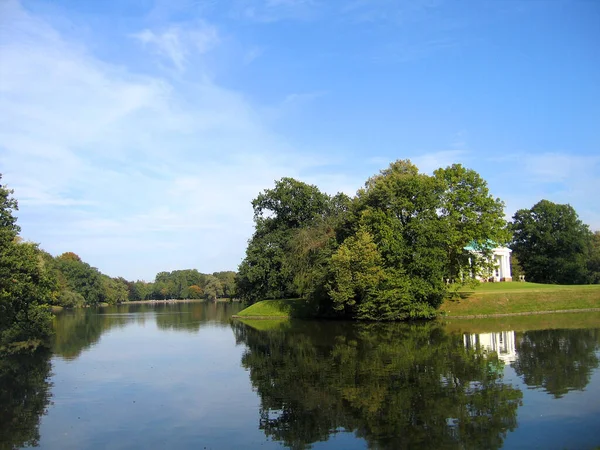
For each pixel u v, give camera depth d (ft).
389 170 196.65
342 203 247.70
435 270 159.02
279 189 246.47
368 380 68.59
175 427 51.21
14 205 147.43
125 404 61.31
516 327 124.26
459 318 157.48
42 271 158.10
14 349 120.06
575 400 53.88
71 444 46.68
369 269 158.30
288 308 216.13
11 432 50.72
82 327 184.65
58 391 69.51
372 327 148.15
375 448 42.32
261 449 43.78
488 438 43.37
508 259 266.77
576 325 123.44
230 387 69.15
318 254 188.75
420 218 165.48
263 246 234.99
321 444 44.09
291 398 61.16
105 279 538.06
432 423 48.21
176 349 111.75
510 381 63.62
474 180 180.14
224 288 639.35
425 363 78.79
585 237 303.68
